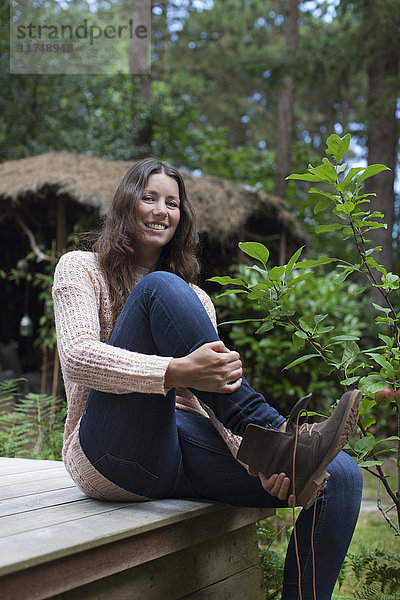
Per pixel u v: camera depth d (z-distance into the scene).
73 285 1.75
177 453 1.74
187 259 2.08
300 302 6.62
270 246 9.55
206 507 1.69
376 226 1.92
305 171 1.86
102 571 1.36
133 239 1.96
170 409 1.63
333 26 17.97
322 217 9.74
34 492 1.87
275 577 2.24
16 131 13.53
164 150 14.28
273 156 17.05
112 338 1.67
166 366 1.49
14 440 3.87
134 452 1.62
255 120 21.64
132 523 1.46
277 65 11.37
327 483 1.63
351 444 2.03
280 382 6.96
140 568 1.55
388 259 9.44
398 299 9.23
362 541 3.43
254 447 1.52
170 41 20.59
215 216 7.66
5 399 4.23
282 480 1.52
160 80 19.62
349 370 1.92
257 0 20.41
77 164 8.15
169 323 1.58
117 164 8.28
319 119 20.98
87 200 7.26
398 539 3.38
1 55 13.32
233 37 20.75
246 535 2.02
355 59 10.46
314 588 1.62
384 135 9.74
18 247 10.78
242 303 7.03
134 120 14.31
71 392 1.81
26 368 10.66
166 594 1.63
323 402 6.88
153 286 1.63
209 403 1.61
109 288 1.85
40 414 4.16
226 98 21.44
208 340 1.56
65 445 1.82
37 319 10.75
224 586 1.87
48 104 13.86
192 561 1.74
